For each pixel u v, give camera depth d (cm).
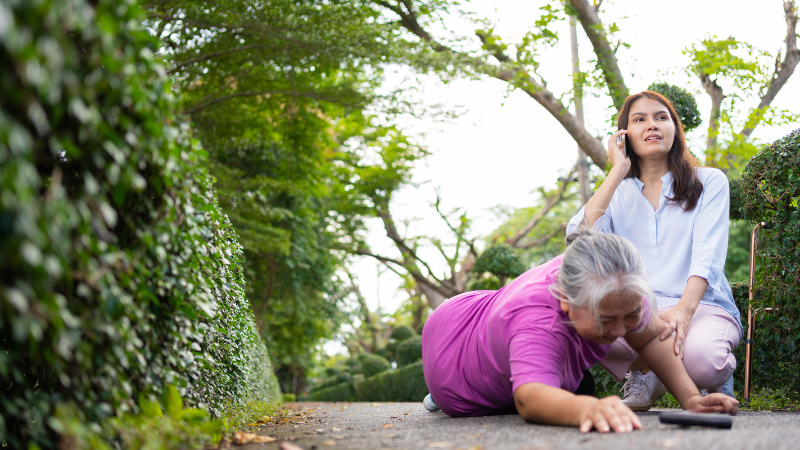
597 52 901
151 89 158
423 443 187
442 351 281
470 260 1892
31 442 153
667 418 204
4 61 104
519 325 219
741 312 432
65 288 146
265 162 1124
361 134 1420
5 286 112
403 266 1731
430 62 824
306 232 1177
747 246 1634
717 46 798
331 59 858
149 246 170
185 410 191
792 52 930
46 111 121
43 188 157
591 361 239
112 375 159
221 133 1091
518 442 172
